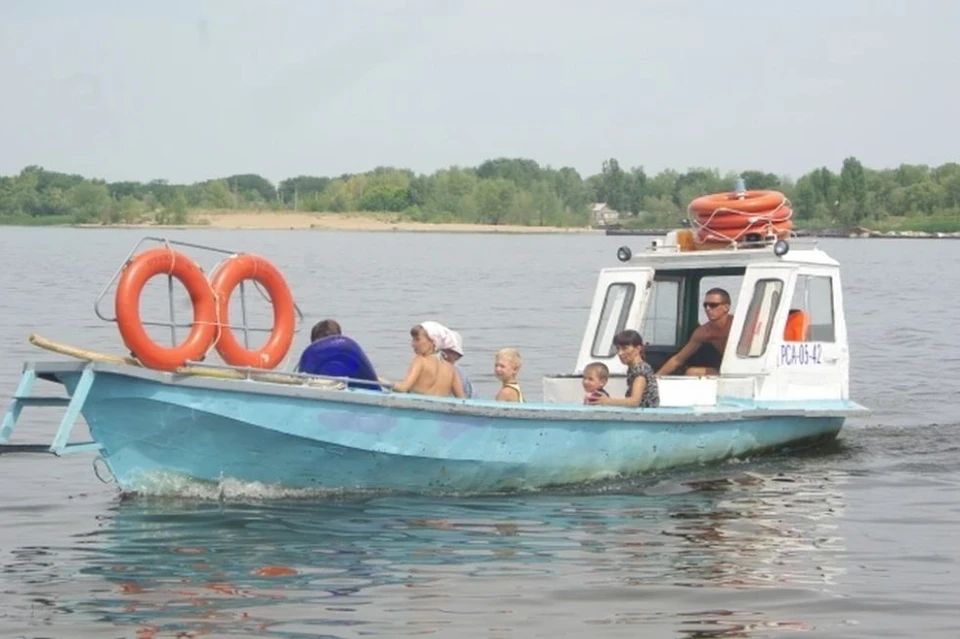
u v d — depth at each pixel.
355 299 82.38
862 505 24.47
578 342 55.53
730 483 26.47
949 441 31.70
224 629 17.11
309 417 23.19
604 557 20.58
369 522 22.59
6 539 21.41
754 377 28.98
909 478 27.11
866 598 18.52
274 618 17.53
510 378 26.36
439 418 24.02
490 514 23.41
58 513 23.17
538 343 55.06
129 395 22.42
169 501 23.80
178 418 22.73
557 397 28.53
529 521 22.92
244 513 23.05
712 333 29.89
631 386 26.92
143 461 23.36
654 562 20.31
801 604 18.25
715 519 23.22
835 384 30.75
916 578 19.50
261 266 24.39
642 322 30.41
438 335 25.56
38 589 18.75
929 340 58.59
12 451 22.14
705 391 27.97
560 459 25.47
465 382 26.27
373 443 23.69
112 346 52.31
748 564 20.23
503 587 18.95
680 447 27.27
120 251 157.88
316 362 24.53
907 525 22.88
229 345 23.58
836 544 21.48
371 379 24.86
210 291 23.34
